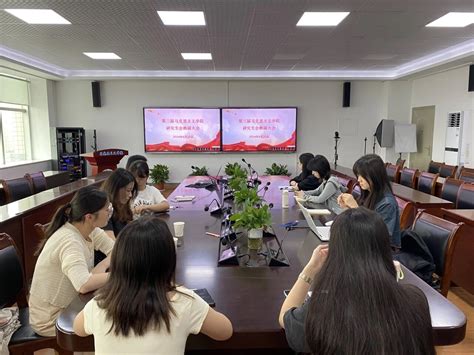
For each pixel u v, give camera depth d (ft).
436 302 4.73
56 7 12.50
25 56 20.68
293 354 5.03
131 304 3.35
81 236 5.61
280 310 4.37
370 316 2.77
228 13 13.28
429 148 25.73
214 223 9.02
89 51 19.51
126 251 3.42
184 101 27.96
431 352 2.83
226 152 28.32
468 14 13.65
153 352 3.38
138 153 28.37
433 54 20.81
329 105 28.35
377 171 7.43
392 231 7.20
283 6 12.56
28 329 5.68
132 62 22.66
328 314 2.87
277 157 28.63
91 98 27.68
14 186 14.06
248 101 28.09
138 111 27.96
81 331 3.72
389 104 27.86
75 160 26.25
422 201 11.85
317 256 4.05
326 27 15.17
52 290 5.40
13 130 24.88
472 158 21.45
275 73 26.40
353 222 3.08
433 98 25.04
